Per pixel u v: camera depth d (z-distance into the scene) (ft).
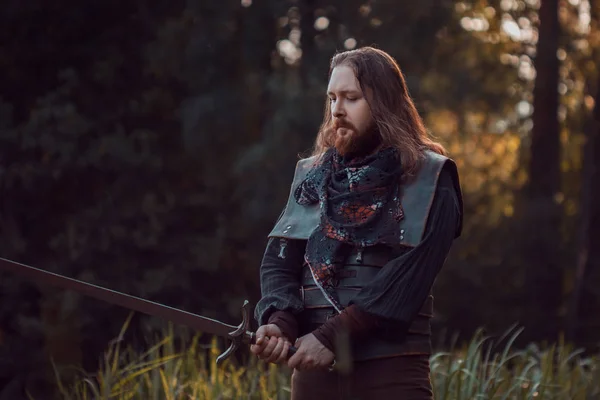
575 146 56.13
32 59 38.50
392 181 8.88
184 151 39.34
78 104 38.40
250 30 38.63
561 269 46.06
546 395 16.19
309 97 36.60
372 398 8.64
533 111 48.11
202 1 38.32
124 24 39.06
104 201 37.78
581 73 52.37
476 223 50.21
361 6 39.68
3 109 37.17
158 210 38.04
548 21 47.70
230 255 39.40
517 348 45.98
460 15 46.14
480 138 53.67
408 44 38.96
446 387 13.62
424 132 9.50
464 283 47.26
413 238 8.65
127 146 37.60
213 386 14.43
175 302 38.70
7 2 37.73
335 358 8.51
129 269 37.96
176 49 38.06
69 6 38.27
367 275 8.77
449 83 44.60
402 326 8.48
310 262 8.95
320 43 39.29
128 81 39.17
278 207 36.55
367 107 9.04
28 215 37.91
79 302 35.53
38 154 37.73
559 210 46.80
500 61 50.80
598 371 18.31
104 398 13.53
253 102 38.78
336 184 9.06
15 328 36.17
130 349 15.23
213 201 39.34
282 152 36.09
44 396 35.37
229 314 39.19
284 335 8.77
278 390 14.47
